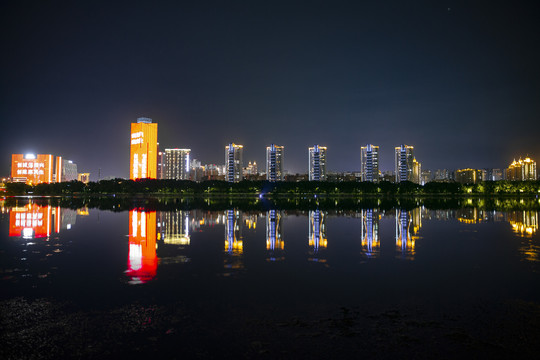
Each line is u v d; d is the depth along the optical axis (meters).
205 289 15.81
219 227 40.94
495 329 11.46
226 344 10.46
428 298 14.55
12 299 14.52
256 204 103.81
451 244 28.55
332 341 10.62
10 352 10.05
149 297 14.70
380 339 10.75
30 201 117.88
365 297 14.70
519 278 17.73
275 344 10.45
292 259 22.45
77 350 10.16
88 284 16.66
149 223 45.31
